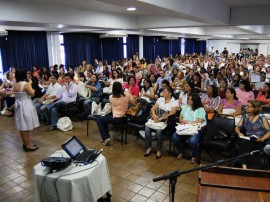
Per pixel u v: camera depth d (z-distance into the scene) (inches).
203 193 61.9
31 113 153.4
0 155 151.6
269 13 208.2
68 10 213.2
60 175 84.7
